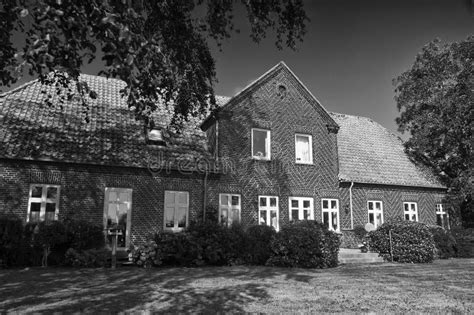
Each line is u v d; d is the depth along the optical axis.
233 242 15.02
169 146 17.41
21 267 12.95
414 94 24.70
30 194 14.43
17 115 15.71
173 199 16.78
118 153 15.84
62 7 4.57
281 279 11.05
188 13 9.95
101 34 4.77
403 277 11.77
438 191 23.61
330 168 20.30
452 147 23.61
